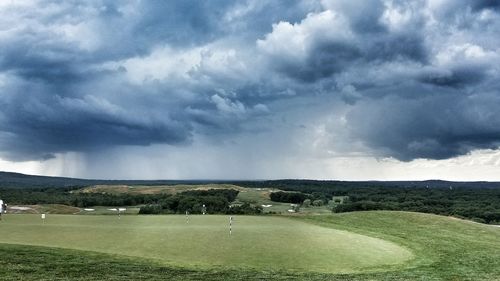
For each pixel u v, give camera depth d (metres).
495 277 18.59
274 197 97.94
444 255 22.78
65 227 25.97
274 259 19.20
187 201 70.25
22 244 20.67
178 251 20.06
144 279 15.97
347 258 20.14
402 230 30.23
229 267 17.77
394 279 17.33
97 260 18.27
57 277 15.85
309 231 26.69
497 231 31.20
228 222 30.69
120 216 33.84
